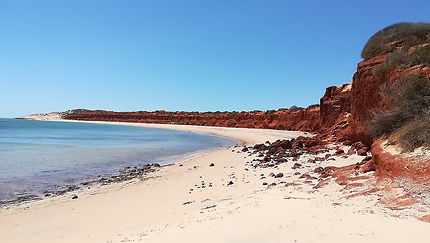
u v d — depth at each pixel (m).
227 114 82.00
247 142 35.72
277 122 60.97
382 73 14.18
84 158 21.02
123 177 14.76
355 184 7.57
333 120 31.72
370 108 14.93
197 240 4.87
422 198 5.19
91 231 7.30
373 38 18.38
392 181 6.72
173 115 103.31
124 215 8.50
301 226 4.79
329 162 13.40
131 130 69.50
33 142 33.62
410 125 8.92
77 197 10.83
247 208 6.41
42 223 8.04
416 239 3.74
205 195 10.05
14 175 14.48
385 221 4.51
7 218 8.50
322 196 6.84
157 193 11.04
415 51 12.51
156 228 6.61
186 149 28.31
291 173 11.86
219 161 18.73
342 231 4.37
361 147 15.06
